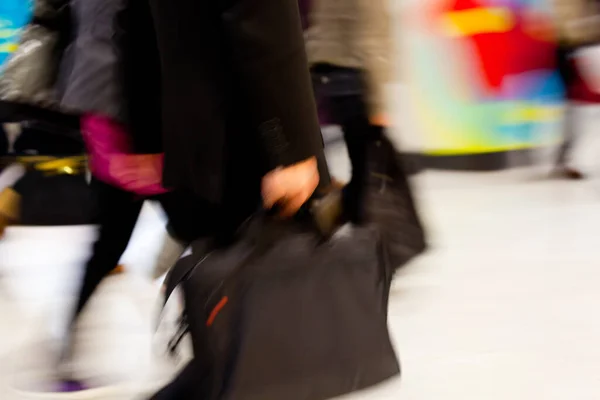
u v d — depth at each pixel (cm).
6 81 99
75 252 215
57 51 101
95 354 149
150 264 190
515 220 236
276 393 75
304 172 73
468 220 236
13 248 220
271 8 68
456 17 243
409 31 241
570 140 279
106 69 86
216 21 73
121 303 178
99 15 87
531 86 260
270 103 70
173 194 89
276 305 76
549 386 132
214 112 76
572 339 151
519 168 288
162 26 75
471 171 267
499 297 173
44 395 134
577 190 271
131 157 93
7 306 177
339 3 140
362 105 141
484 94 255
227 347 74
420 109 248
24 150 223
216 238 84
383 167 139
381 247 86
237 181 82
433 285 181
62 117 109
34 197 226
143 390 135
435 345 149
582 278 185
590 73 257
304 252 79
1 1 192
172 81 76
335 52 140
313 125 73
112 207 120
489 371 138
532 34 249
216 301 75
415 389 132
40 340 156
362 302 80
